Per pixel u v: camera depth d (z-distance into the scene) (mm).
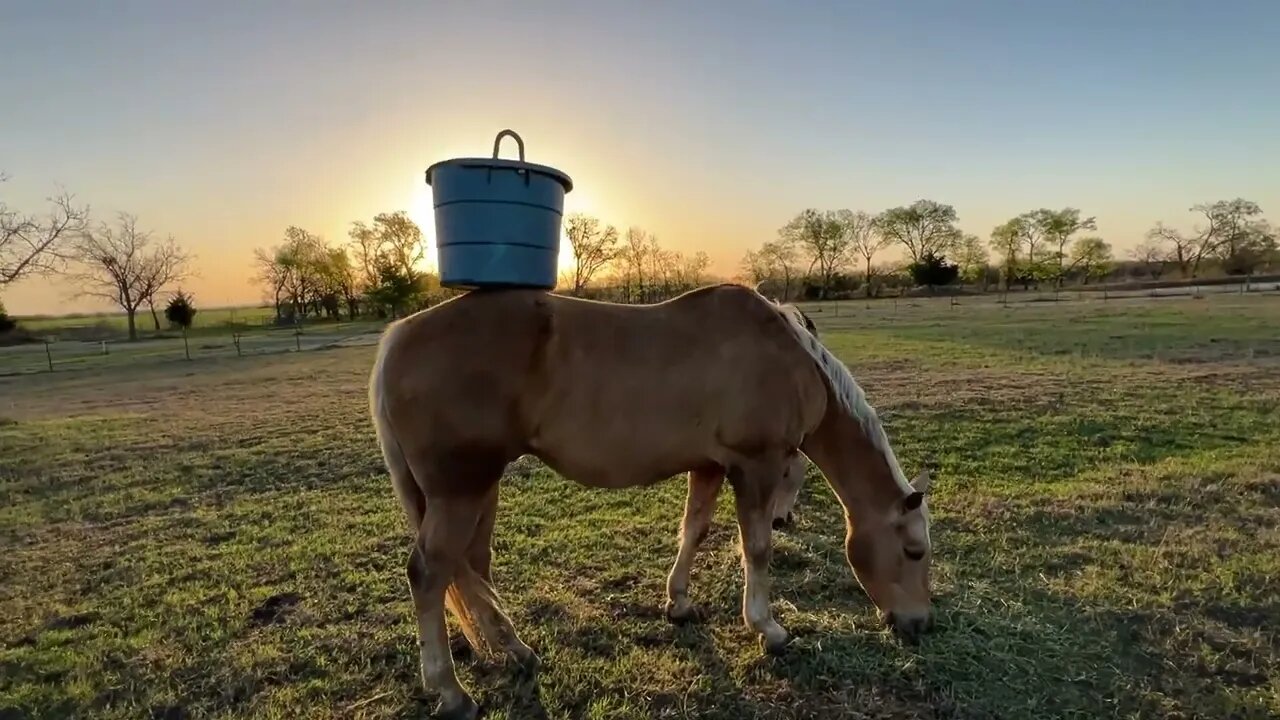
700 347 2857
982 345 15641
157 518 5316
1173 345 13859
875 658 2957
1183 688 2684
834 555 4070
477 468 2682
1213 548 3869
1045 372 10883
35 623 3547
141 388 14844
